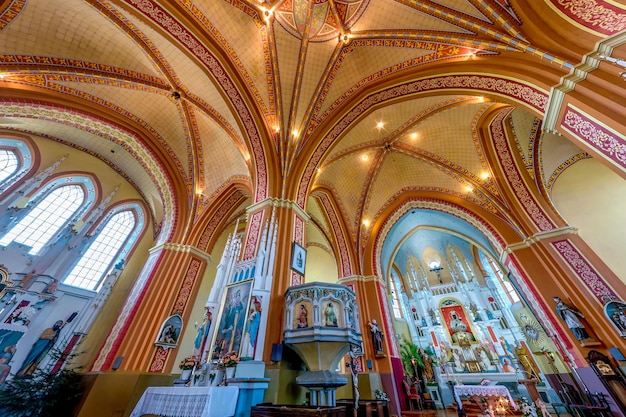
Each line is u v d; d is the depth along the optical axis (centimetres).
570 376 998
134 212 1386
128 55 794
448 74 758
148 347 779
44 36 680
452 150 1093
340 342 517
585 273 789
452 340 1972
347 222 1305
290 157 912
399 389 1038
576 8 482
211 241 1079
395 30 770
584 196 950
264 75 880
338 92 948
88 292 1114
